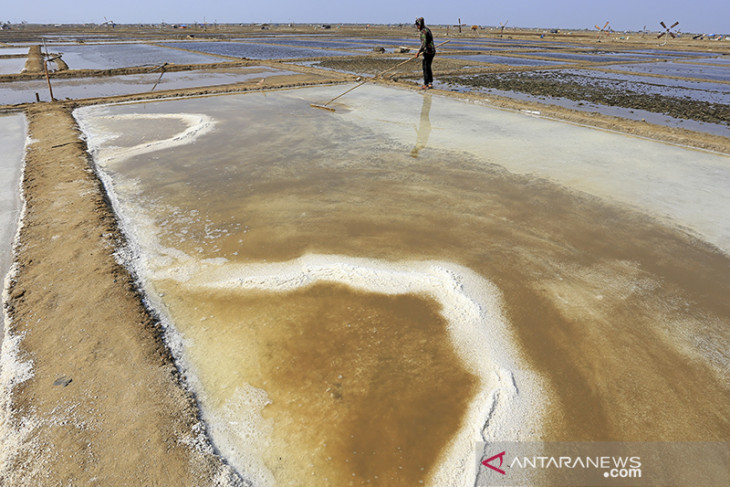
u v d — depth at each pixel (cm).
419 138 780
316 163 648
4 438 230
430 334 314
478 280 376
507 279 378
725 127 878
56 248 402
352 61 2014
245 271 383
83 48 2766
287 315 330
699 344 310
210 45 3047
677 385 276
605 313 339
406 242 434
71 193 517
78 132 767
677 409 260
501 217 487
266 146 723
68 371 270
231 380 272
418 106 1055
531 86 1375
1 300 337
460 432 243
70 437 229
